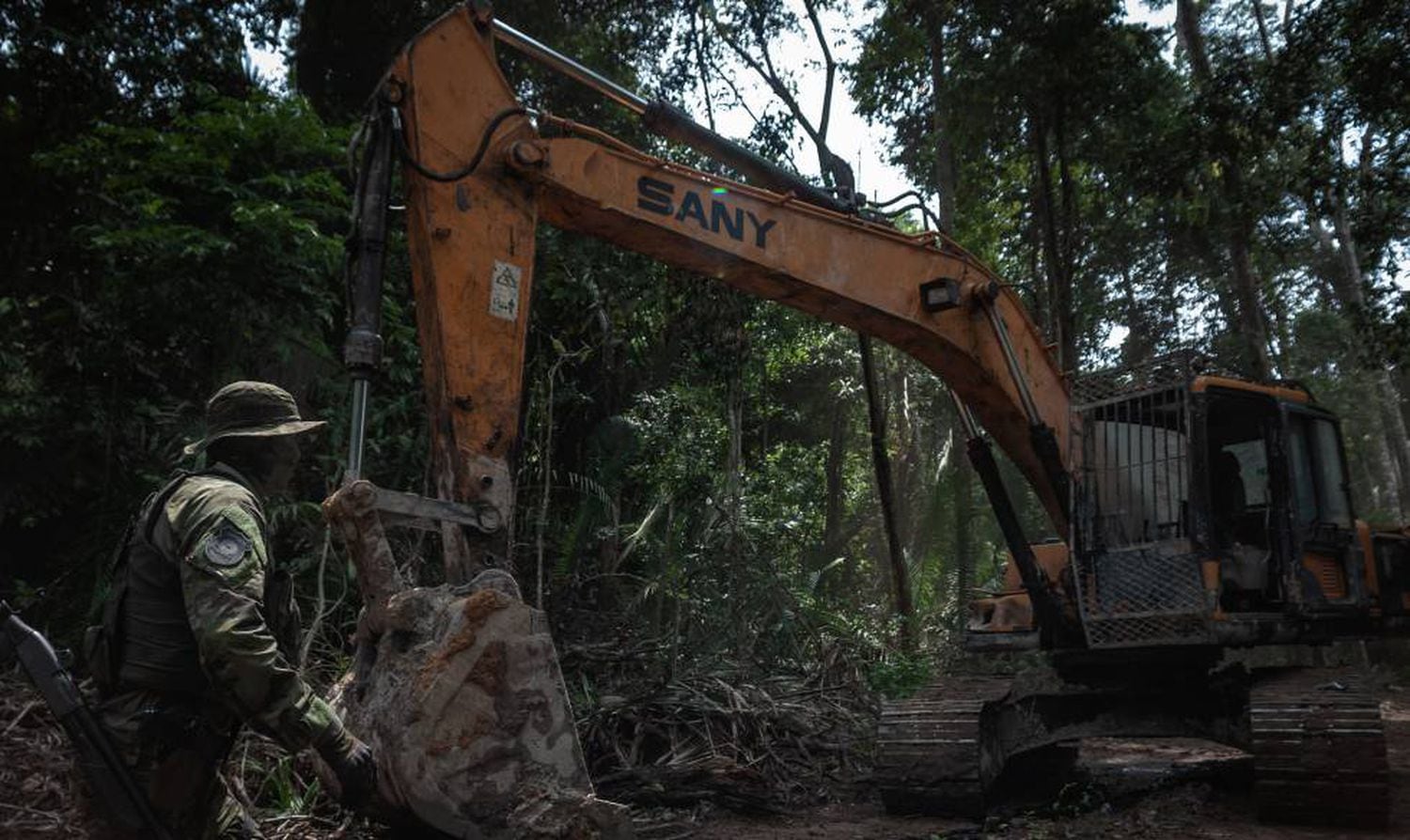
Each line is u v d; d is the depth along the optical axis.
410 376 9.17
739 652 8.68
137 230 7.89
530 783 3.14
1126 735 6.32
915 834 5.49
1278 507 6.21
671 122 5.21
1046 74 14.41
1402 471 23.08
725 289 11.45
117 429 8.41
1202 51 17.61
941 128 15.83
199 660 2.39
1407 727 10.35
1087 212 19.06
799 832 5.53
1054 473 6.26
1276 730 5.52
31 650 2.42
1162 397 6.16
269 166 8.79
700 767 6.05
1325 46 13.70
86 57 10.23
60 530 8.94
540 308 11.36
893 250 5.87
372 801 3.10
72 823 4.22
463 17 4.53
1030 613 6.60
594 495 9.51
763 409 16.84
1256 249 19.92
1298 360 28.44
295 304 8.84
